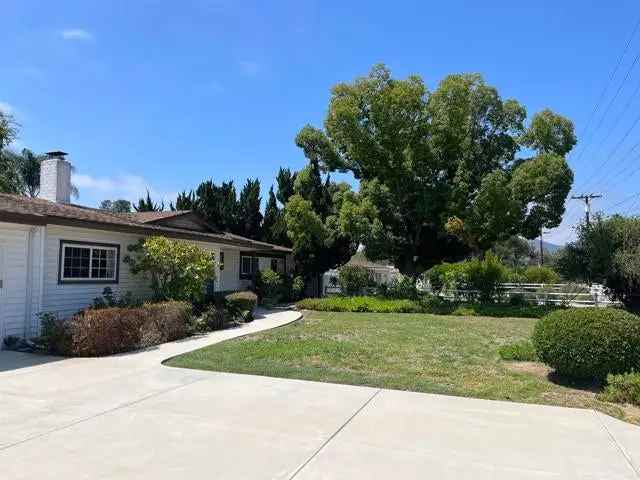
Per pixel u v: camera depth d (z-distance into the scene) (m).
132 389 7.38
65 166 16.84
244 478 4.34
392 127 25.08
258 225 29.02
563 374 8.49
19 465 4.52
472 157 26.17
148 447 5.04
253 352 10.70
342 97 25.98
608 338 7.83
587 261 21.03
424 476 4.48
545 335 8.35
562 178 24.11
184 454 4.87
